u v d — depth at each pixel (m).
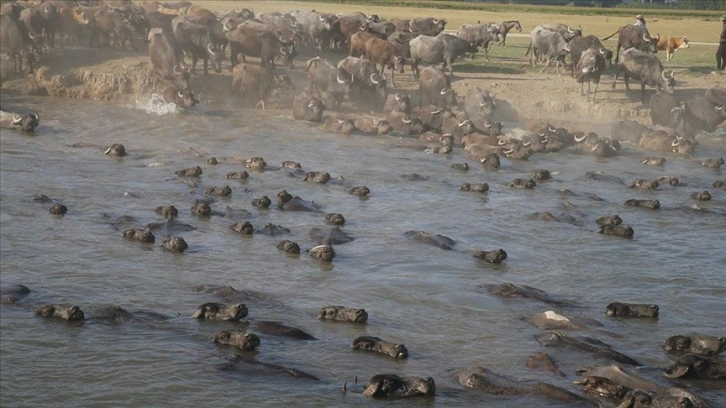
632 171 51.69
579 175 50.00
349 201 42.50
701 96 65.38
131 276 32.09
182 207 40.28
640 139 58.25
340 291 31.30
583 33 104.25
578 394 23.66
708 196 45.09
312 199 42.53
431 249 35.84
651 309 29.75
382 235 37.50
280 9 113.38
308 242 36.06
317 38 77.44
